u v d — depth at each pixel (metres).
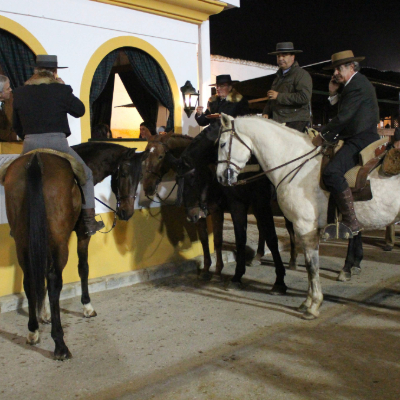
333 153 4.09
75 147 4.55
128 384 3.15
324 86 9.80
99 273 5.48
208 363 3.41
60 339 3.55
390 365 3.28
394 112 11.10
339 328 4.02
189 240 6.36
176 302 4.88
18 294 4.82
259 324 4.18
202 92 7.08
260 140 4.37
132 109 9.93
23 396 3.03
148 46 6.35
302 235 4.27
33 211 3.23
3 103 5.44
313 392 2.94
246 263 6.41
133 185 4.63
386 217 4.01
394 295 4.87
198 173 5.28
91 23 5.77
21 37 5.21
